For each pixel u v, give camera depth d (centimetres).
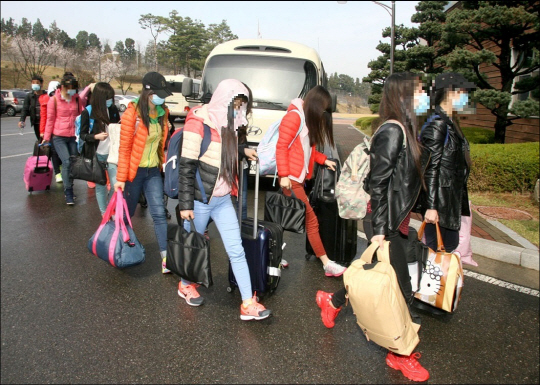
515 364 299
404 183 264
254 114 747
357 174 320
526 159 748
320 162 439
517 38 1023
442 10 1556
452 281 317
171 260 339
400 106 262
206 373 284
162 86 388
